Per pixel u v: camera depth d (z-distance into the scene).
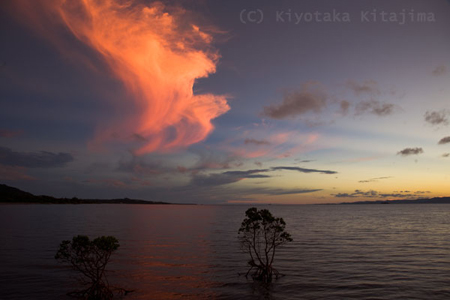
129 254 38.38
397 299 21.19
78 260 20.02
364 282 25.38
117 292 22.83
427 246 45.78
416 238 56.41
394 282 25.30
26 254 36.97
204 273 28.67
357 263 32.84
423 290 23.16
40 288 23.44
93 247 20.19
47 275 27.12
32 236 56.53
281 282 25.48
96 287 20.16
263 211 26.58
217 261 34.16
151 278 26.86
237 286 24.45
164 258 35.81
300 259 35.19
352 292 22.78
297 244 47.78
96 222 98.62
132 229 74.75
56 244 45.47
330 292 22.83
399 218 131.88
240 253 39.34
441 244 48.12
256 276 27.25
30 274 27.44
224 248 43.56
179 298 21.61
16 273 27.77
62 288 23.44
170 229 75.88
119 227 80.31
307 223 100.50
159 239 54.56
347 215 166.75
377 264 32.31
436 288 23.62
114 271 29.33
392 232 68.44
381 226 86.75
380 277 26.86
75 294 21.78
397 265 31.81
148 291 23.17
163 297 21.81
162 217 139.00
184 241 51.69
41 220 101.81
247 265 32.03
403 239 54.75
